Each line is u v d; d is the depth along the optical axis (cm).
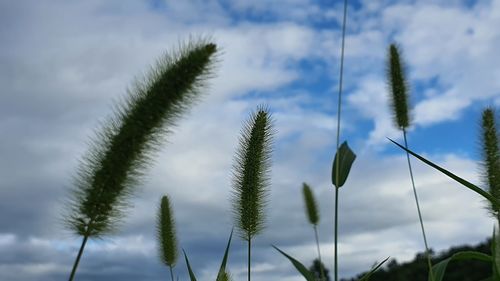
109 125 16
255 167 26
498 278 19
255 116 26
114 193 16
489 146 27
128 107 16
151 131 16
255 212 26
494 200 21
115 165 16
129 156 16
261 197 26
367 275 26
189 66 16
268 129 26
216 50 16
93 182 16
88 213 16
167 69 16
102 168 16
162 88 16
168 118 16
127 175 16
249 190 26
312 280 28
